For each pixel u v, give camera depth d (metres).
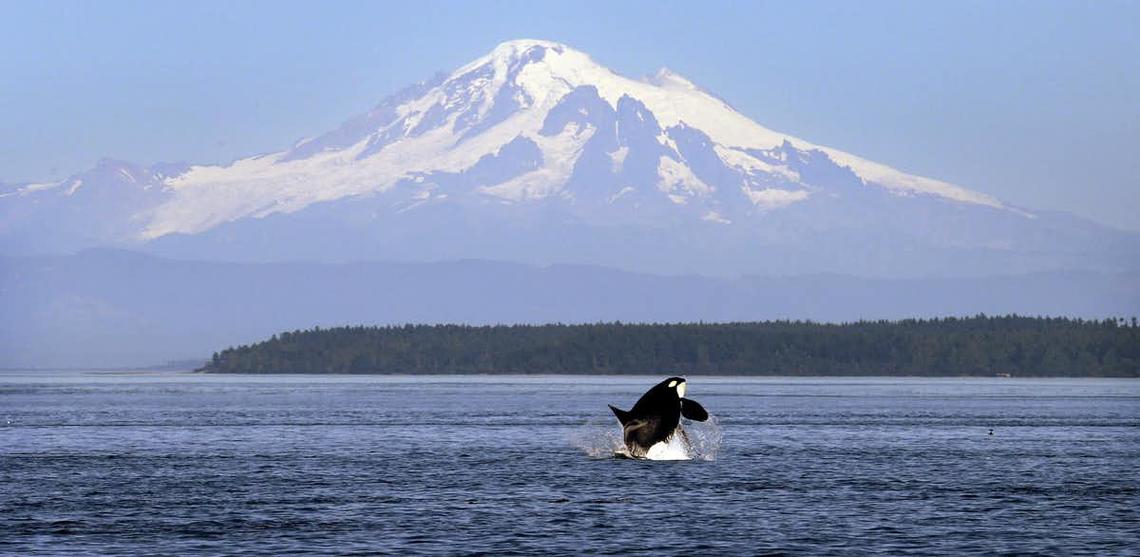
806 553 188.88
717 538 198.25
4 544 193.75
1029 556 187.50
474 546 192.50
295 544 193.75
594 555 187.38
